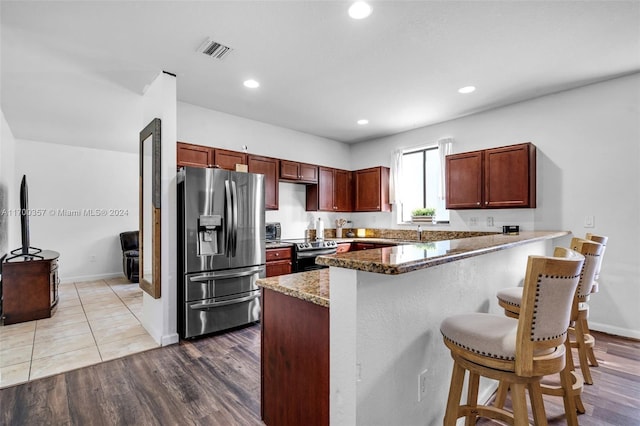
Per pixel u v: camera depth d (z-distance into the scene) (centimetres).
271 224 482
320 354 139
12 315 353
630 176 312
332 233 578
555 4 209
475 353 127
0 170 406
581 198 340
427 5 210
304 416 148
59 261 566
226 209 331
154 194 295
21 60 277
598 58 280
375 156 562
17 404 202
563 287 116
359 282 118
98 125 457
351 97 371
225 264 330
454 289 181
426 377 157
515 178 360
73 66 288
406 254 131
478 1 206
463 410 145
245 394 212
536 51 269
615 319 317
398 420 138
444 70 304
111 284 555
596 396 207
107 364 255
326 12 217
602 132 328
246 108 408
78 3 204
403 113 426
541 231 350
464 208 400
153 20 223
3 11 210
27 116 417
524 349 116
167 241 297
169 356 270
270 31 239
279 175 470
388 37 248
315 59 282
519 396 120
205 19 223
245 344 297
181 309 309
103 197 610
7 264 352
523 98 374
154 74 306
